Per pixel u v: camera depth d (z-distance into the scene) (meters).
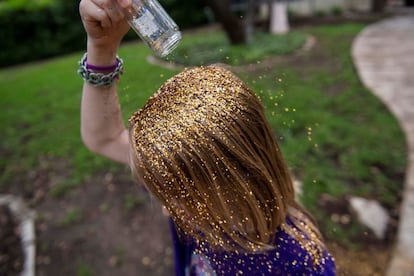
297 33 9.01
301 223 0.90
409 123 3.77
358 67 5.89
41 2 11.32
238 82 0.79
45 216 3.02
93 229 2.80
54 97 5.83
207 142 0.69
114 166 3.53
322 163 3.07
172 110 0.73
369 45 7.38
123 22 0.82
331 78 5.35
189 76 0.81
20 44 11.44
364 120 3.90
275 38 8.23
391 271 2.06
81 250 2.62
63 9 11.72
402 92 4.66
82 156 3.78
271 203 0.79
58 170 3.65
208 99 0.73
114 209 2.98
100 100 0.94
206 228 0.75
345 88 4.92
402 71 5.52
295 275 0.82
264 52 6.87
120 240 2.67
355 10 13.09
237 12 11.29
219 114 0.71
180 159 0.69
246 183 0.74
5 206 3.23
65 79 6.86
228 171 0.71
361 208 2.55
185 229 0.78
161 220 2.79
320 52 7.04
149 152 0.70
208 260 0.88
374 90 4.80
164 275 2.35
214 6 7.24
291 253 0.82
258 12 12.13
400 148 3.29
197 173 0.69
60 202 3.18
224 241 0.77
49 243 2.72
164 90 0.79
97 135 0.99
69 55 11.55
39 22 11.45
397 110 4.12
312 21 11.48
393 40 7.60
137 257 2.51
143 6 0.73
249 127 0.75
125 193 3.14
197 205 0.71
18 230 2.90
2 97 6.14
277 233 0.84
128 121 0.91
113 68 0.90
